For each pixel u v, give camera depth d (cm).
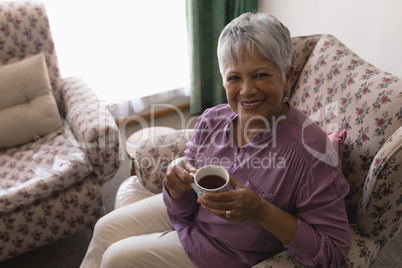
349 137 98
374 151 90
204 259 97
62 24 209
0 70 162
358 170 95
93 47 223
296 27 208
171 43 242
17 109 163
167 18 231
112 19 218
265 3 228
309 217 82
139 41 232
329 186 81
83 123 153
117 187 201
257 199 78
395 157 77
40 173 144
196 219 106
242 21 80
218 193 74
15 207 136
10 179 144
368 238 91
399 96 88
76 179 147
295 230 79
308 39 125
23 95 165
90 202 156
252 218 79
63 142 164
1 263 159
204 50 249
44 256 162
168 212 110
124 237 110
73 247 167
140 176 128
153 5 223
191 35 229
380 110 91
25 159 155
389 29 152
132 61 237
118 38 225
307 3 192
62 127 174
